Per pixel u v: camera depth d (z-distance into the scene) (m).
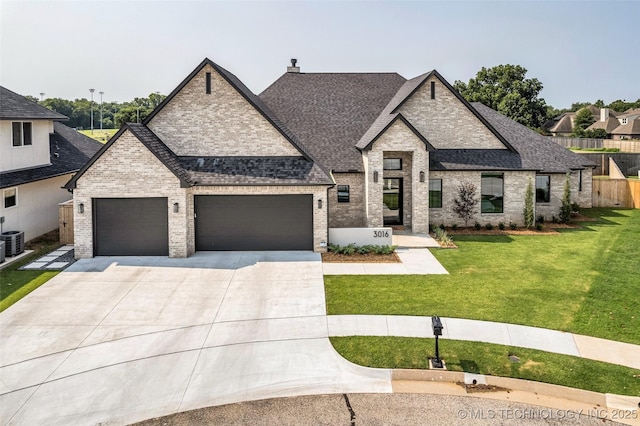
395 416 10.52
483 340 13.57
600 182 35.38
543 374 11.91
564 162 30.78
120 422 10.28
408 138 25.22
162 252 21.41
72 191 20.88
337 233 22.64
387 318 15.05
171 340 13.73
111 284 17.89
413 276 19.00
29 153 24.53
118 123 88.31
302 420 10.38
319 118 29.36
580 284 18.00
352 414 10.58
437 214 27.70
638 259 21.22
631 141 65.38
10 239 20.91
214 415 10.53
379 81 32.38
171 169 20.69
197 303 16.25
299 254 21.91
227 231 22.33
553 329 14.27
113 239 21.34
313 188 21.98
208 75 23.16
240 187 21.80
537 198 29.72
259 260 20.95
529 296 16.81
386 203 27.80
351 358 12.68
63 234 23.22
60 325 14.58
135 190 20.86
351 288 17.66
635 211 33.56
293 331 14.27
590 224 29.03
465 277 18.86
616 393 11.20
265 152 23.47
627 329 14.30
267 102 30.34
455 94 27.86
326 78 32.31
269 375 12.03
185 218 21.02
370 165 25.22
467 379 11.78
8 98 24.41
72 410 10.63
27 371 12.11
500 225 27.78
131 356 12.87
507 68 76.38
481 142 28.39
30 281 18.08
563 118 104.75
